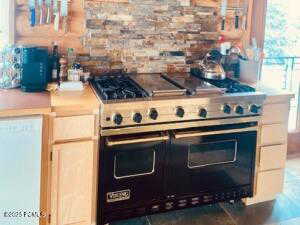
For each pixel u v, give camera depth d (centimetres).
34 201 217
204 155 256
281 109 274
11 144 204
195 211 276
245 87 273
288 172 345
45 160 217
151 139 233
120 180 236
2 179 206
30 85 239
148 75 291
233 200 281
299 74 392
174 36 299
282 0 362
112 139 226
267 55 371
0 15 254
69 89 246
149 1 284
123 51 285
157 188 246
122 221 260
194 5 300
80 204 231
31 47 246
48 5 258
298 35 383
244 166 271
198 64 308
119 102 221
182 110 236
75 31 269
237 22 319
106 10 273
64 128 217
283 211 279
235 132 259
